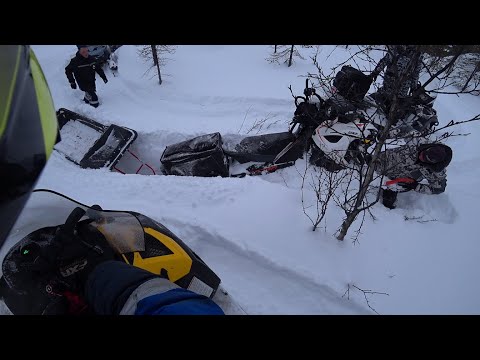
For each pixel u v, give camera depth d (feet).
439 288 12.37
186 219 13.79
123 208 14.61
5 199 3.52
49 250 8.45
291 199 14.74
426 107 17.08
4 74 3.68
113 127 18.45
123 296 5.76
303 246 13.20
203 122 22.11
